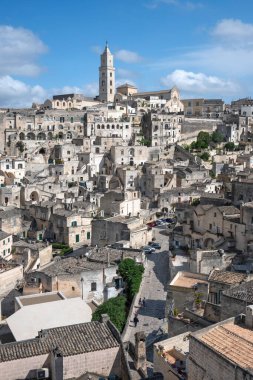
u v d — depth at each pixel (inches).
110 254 3604.8
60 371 1652.3
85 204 5964.6
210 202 4665.4
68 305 2309.3
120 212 5590.6
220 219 3969.0
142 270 3353.8
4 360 1646.2
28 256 4303.6
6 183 7504.9
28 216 5821.9
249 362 1337.4
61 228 5339.6
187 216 4537.4
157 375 1785.2
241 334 1520.7
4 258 4308.6
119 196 5920.3
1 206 6136.8
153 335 2588.6
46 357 1700.3
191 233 4217.5
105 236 4638.3
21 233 5580.7
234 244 3796.8
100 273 3134.8
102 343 1772.9
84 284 3085.6
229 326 1592.0
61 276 3051.2
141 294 3260.3
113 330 1851.6
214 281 2449.6
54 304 2306.8
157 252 4404.5
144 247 4451.3
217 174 7554.1
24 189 6633.9
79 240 5329.7
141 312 2952.8
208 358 1414.9
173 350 1867.6
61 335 1814.7
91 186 7632.9
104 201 6082.7
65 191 7042.3
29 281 3230.8
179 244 4325.8
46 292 2883.9
